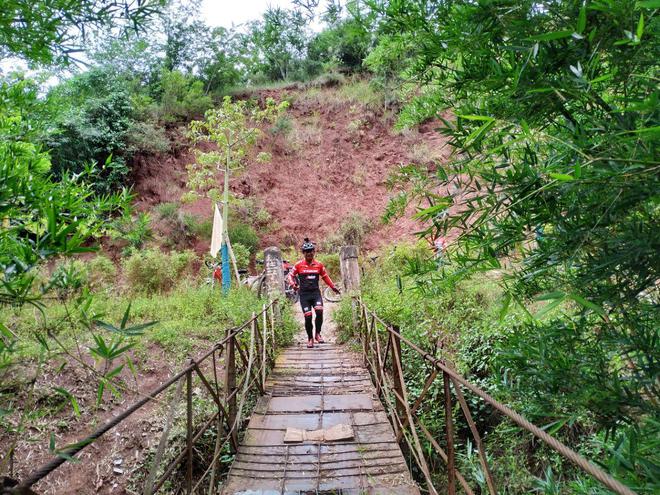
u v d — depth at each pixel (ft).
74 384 14.96
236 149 40.42
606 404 4.09
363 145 59.93
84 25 3.84
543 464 9.82
